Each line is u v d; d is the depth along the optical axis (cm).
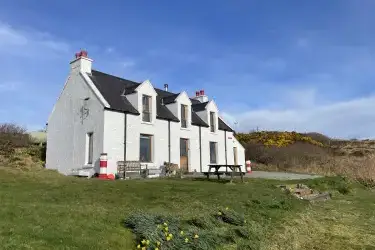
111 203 1025
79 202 1001
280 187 1634
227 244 780
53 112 2403
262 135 4125
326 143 4153
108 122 2059
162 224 740
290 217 1112
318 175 2589
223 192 1327
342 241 901
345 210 1323
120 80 2506
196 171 2616
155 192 1249
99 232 673
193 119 2781
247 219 981
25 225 647
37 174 1574
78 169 2128
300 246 849
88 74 2288
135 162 2150
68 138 2250
